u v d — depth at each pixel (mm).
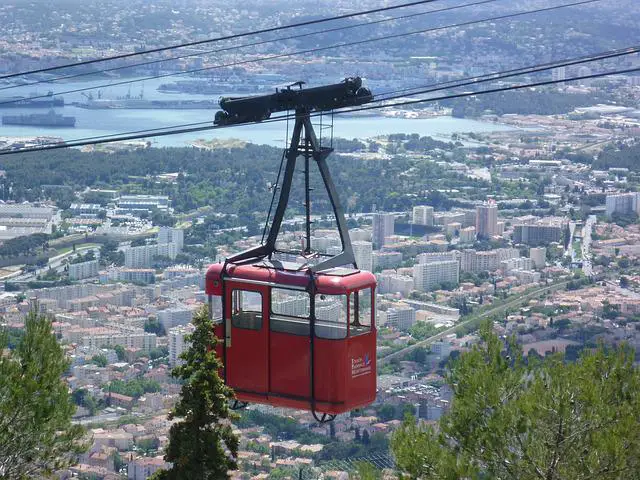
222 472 27984
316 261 30828
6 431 26031
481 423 25234
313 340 29625
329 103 30516
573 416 24828
